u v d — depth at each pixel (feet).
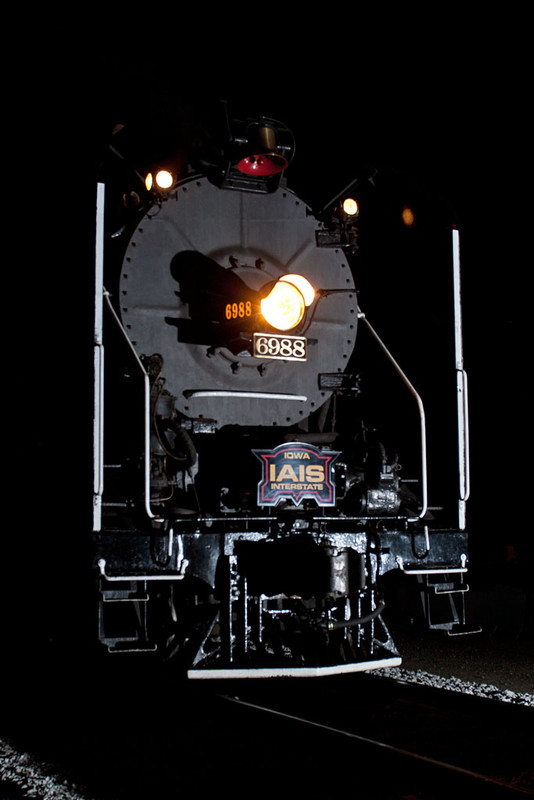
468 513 46.85
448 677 23.24
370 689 21.27
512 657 26.55
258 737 16.76
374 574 20.17
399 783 14.01
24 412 24.73
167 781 14.42
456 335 22.74
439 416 23.48
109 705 20.06
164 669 19.34
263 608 20.12
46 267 24.49
